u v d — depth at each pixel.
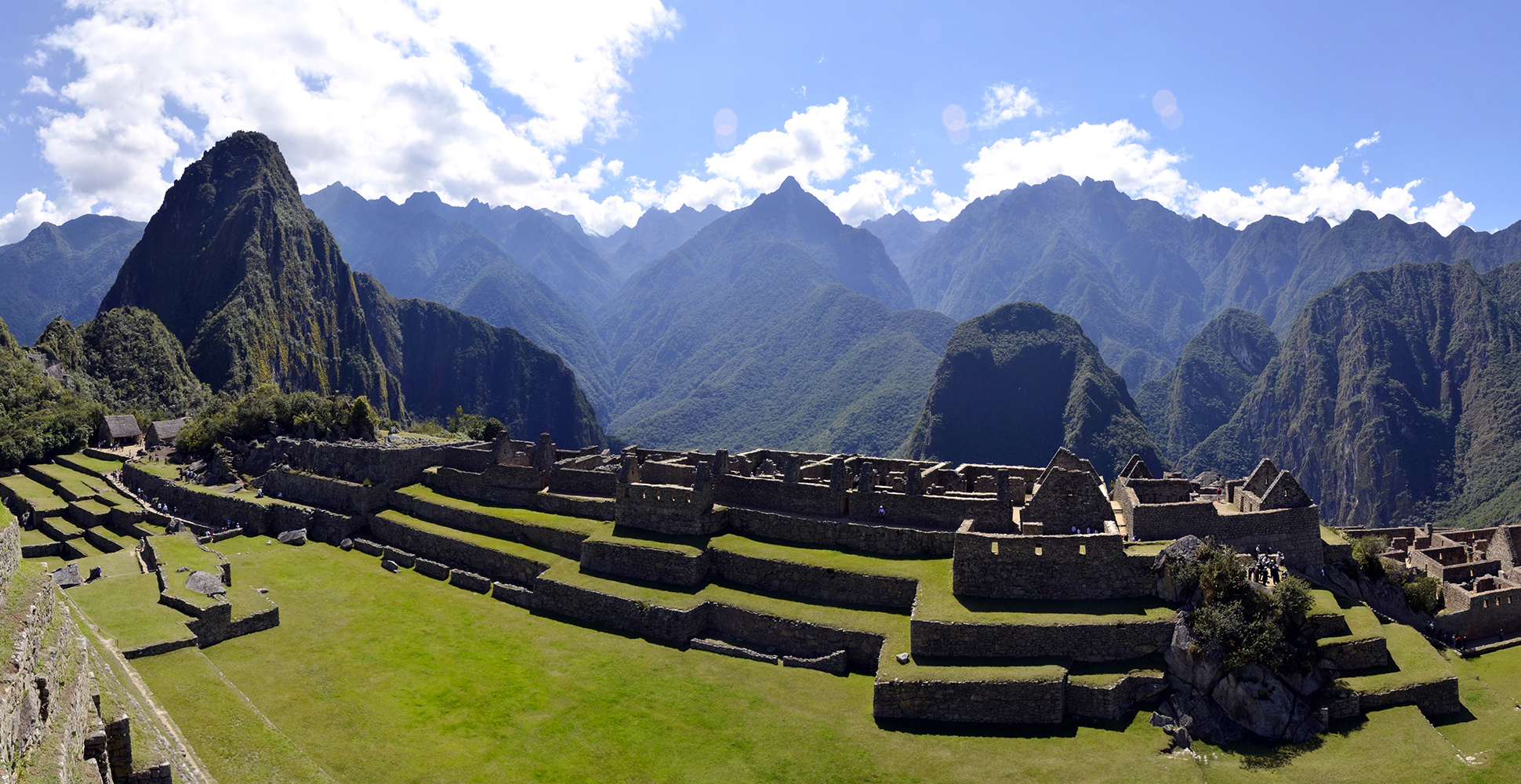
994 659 28.77
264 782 21.98
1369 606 33.72
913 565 34.66
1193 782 24.22
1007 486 35.41
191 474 58.06
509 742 26.33
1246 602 28.41
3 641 15.58
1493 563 40.72
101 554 44.75
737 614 33.56
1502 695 29.44
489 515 44.28
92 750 17.17
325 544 47.28
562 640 33.81
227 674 29.97
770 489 40.16
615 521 40.75
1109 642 28.75
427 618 36.09
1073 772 24.78
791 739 26.61
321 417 64.81
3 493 61.38
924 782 24.47
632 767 25.20
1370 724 26.73
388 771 24.39
